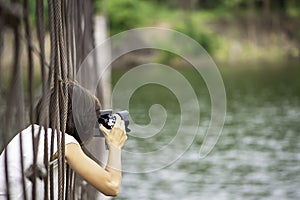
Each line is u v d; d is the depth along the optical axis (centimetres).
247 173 1961
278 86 5369
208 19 9962
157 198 1644
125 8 8981
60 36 652
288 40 10094
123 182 1827
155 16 9344
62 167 656
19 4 477
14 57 488
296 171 1969
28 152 651
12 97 498
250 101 4322
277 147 2438
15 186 650
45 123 618
